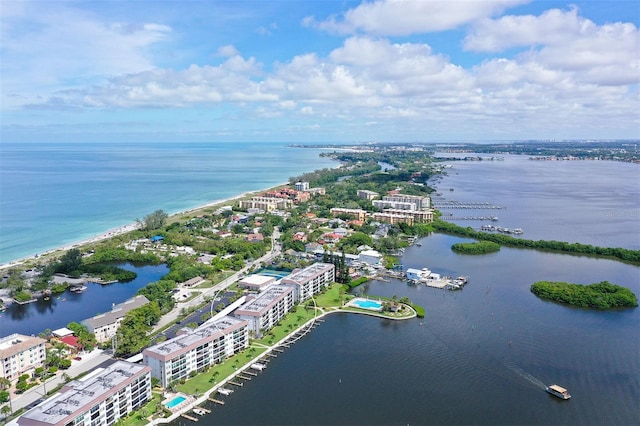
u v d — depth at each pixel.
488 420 197.62
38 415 170.62
